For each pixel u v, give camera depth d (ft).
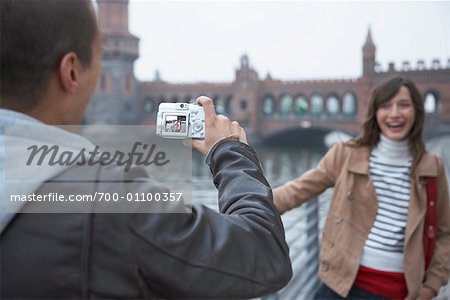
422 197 8.16
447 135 203.51
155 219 2.85
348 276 8.14
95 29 3.26
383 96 8.26
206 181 11.84
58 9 2.98
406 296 8.11
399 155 8.36
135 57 257.75
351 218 8.36
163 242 2.82
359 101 228.63
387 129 8.30
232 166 3.58
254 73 242.17
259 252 3.10
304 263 13.14
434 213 8.29
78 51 3.10
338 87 232.73
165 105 3.76
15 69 2.92
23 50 2.90
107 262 2.79
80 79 3.16
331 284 8.25
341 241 8.30
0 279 2.78
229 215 3.21
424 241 8.27
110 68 250.78
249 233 3.11
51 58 2.98
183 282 2.85
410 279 7.93
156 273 2.83
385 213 8.23
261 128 240.73
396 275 8.05
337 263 8.24
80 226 2.79
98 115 247.29
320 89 236.22
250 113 240.12
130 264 2.81
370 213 8.32
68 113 3.20
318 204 13.87
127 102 253.65
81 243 2.77
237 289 2.97
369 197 8.34
